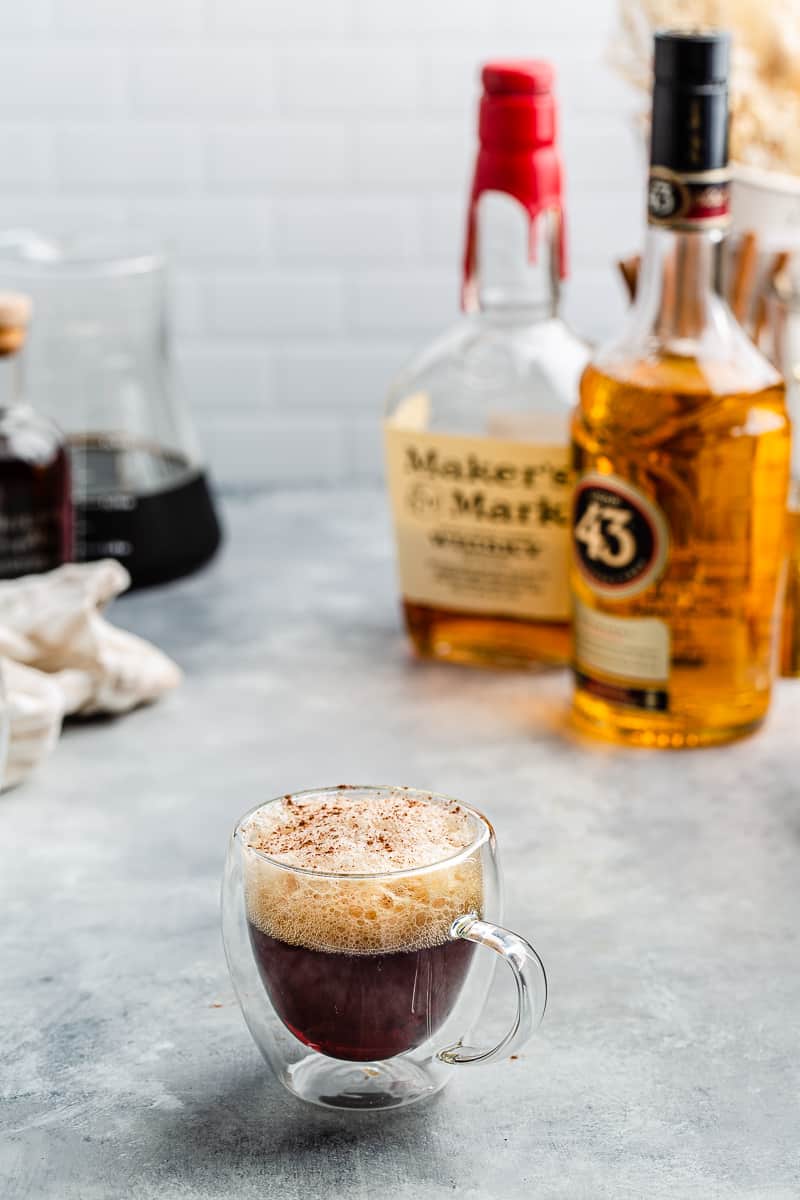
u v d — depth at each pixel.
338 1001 0.82
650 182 1.04
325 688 1.17
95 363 1.31
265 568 1.34
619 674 1.09
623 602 1.07
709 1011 0.89
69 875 0.98
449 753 1.09
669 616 1.07
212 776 1.07
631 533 1.06
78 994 0.90
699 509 1.05
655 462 1.04
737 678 1.08
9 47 1.65
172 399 1.34
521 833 1.01
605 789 1.05
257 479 1.77
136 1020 0.89
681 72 1.01
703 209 1.03
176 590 1.31
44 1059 0.87
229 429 1.75
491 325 1.15
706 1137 0.83
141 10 1.64
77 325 1.30
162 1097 0.85
